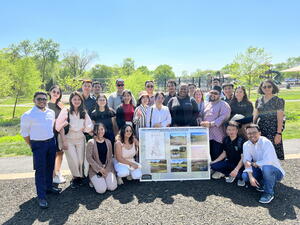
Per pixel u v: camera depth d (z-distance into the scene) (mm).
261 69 20562
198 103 5547
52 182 4297
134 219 3416
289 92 29641
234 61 21234
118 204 3863
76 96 4457
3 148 7652
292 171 5000
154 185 4598
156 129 4875
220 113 4934
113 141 4906
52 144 4078
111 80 22109
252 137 4164
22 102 30203
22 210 3736
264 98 4699
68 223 3355
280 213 3496
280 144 4562
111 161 4566
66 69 56188
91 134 4684
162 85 33625
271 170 3875
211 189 4355
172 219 3395
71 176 5105
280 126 4488
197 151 4820
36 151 3895
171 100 5285
